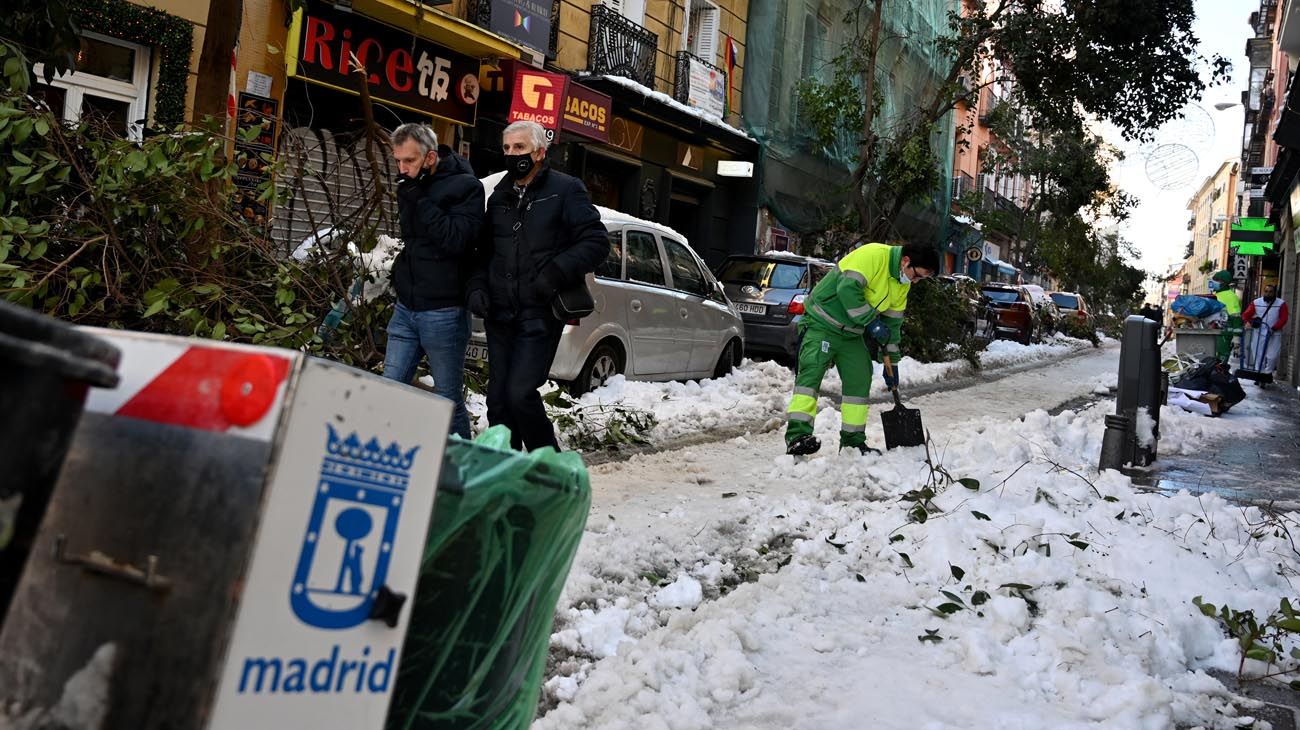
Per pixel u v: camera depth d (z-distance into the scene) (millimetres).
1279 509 7449
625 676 3621
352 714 1622
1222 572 5375
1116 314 75375
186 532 1466
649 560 5168
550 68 18938
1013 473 6891
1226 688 4109
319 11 13852
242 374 1489
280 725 1508
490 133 17984
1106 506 6383
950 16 22984
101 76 11352
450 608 1982
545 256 5605
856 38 24703
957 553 5395
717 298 12750
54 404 1276
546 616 2365
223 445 1478
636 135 21391
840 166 28344
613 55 20188
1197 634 4582
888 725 3498
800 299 16266
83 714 1466
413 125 5613
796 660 4086
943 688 3865
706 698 3602
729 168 23922
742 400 11500
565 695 3566
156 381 1540
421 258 5766
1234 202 86625
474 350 8852
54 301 6023
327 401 1519
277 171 6871
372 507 1616
